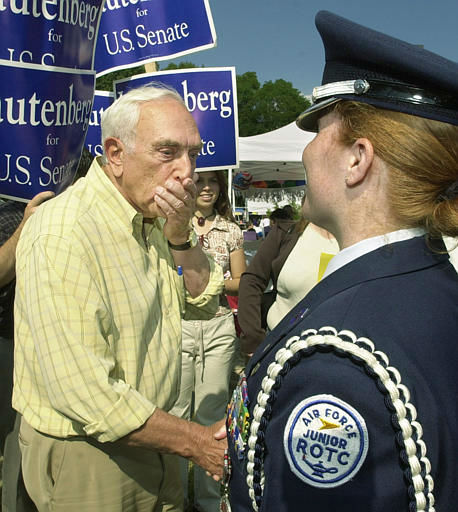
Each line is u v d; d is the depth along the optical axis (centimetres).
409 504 63
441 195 80
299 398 70
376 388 66
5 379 204
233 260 312
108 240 137
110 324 132
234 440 89
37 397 135
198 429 131
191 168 145
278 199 1558
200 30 267
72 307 122
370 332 71
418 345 70
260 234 1332
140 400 126
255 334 242
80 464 134
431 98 76
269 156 898
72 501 135
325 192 86
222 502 95
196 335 262
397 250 79
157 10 268
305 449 68
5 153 185
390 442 65
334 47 86
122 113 140
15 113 183
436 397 67
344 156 83
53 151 195
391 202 79
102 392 121
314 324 76
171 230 163
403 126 76
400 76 78
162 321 155
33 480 140
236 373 345
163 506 161
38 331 122
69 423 132
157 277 156
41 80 185
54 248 124
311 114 90
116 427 122
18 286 132
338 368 68
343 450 66
